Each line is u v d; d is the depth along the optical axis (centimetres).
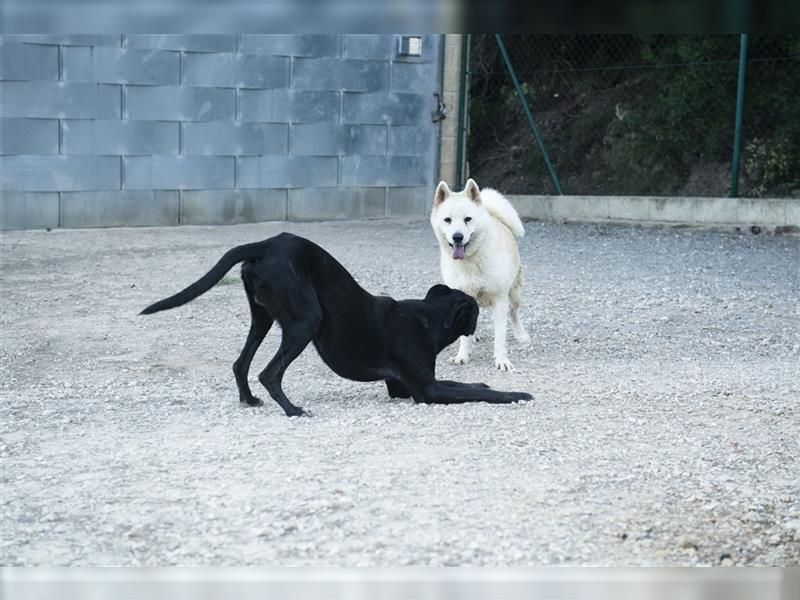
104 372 963
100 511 585
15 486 625
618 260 1680
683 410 827
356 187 2188
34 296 1312
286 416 801
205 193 2012
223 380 939
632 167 2323
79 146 1878
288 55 2061
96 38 1862
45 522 570
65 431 751
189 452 695
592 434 750
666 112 2225
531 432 752
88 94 1870
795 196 2112
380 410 825
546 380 936
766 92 2128
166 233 1891
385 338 838
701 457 702
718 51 2142
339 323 828
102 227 1923
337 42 2114
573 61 2502
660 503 612
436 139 2284
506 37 2456
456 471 657
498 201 1071
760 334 1151
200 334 1127
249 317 1214
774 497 628
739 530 578
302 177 2117
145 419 790
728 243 1858
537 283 1461
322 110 2119
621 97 2408
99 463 671
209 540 548
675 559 537
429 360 852
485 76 2494
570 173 2403
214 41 1977
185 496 608
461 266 977
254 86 2033
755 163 2167
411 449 705
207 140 2002
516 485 633
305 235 1934
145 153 1941
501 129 2530
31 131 1831
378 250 1764
